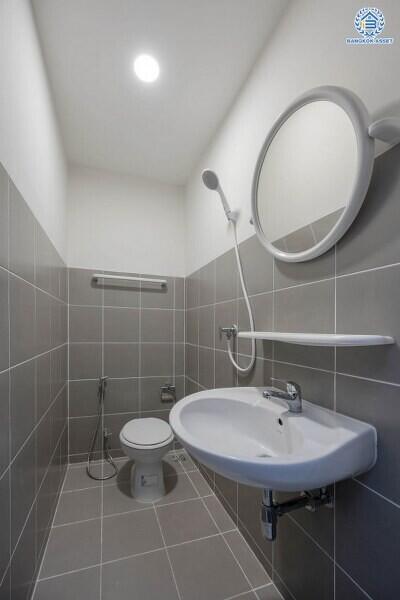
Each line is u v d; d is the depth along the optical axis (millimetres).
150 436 1568
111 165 2049
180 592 1022
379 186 676
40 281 1152
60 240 1689
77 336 1982
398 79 640
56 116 1527
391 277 643
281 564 1010
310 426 756
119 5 1016
